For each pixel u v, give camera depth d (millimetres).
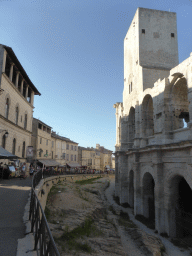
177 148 17047
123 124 34000
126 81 34312
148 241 16578
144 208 23500
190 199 21656
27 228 8258
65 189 29000
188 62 16875
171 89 20453
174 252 15625
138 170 25031
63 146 65375
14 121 30547
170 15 29922
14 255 6070
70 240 13867
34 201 8523
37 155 46125
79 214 20031
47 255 4758
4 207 11109
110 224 20516
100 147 102562
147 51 28078
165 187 19156
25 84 36500
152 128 25578
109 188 45156
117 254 14109
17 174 28375
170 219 18391
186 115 21656
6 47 25344
